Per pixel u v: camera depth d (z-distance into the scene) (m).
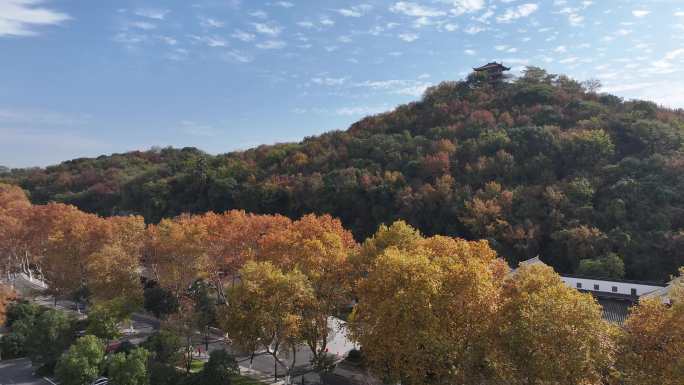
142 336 78.31
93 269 78.62
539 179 107.94
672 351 39.22
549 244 97.44
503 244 98.75
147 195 173.25
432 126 153.00
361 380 59.19
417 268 46.47
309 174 151.75
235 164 174.75
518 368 40.78
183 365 61.31
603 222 92.69
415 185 121.31
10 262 116.31
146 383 52.66
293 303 54.97
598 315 40.09
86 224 103.44
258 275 56.47
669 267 82.75
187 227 90.69
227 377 53.25
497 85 174.25
